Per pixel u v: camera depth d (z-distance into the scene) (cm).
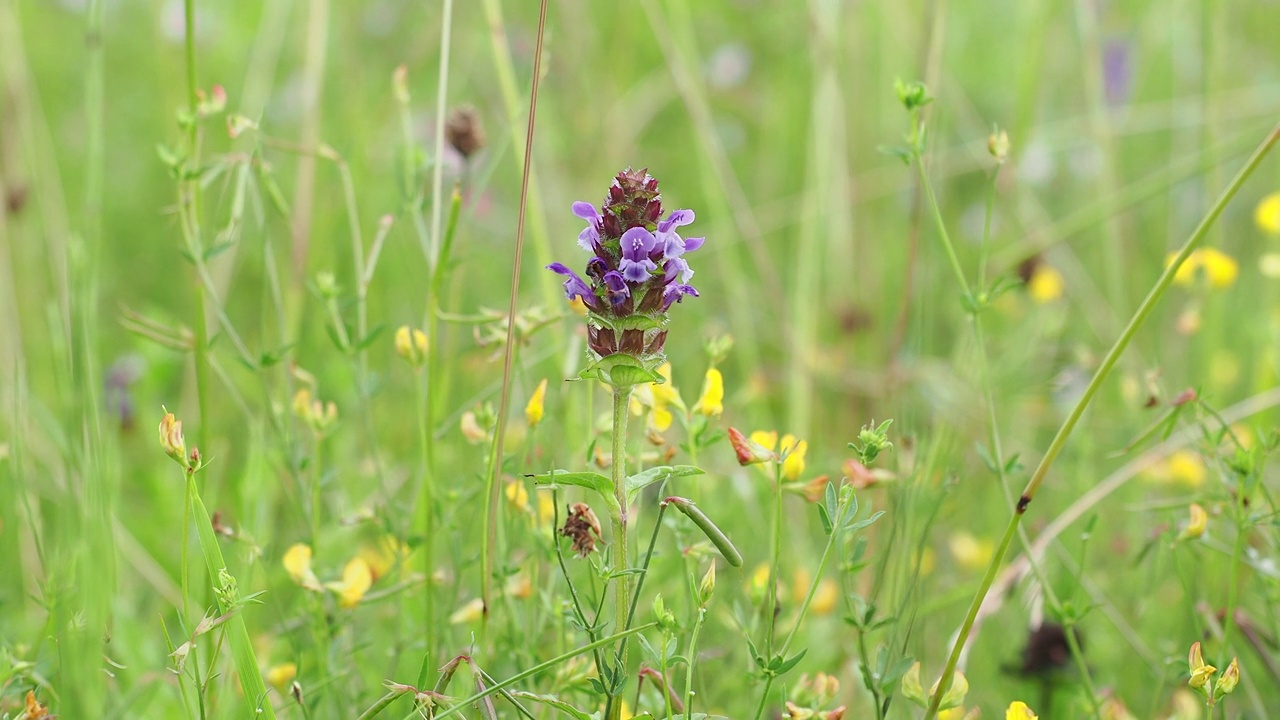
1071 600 92
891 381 105
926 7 106
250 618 95
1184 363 122
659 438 90
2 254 107
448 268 92
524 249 128
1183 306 133
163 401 123
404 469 104
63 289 111
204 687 85
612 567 85
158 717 94
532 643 90
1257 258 139
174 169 92
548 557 91
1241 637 97
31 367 115
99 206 102
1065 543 103
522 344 92
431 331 92
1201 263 105
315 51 117
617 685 84
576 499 97
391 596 95
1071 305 136
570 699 91
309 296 120
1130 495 106
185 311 137
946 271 131
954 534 105
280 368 100
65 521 95
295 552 90
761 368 124
